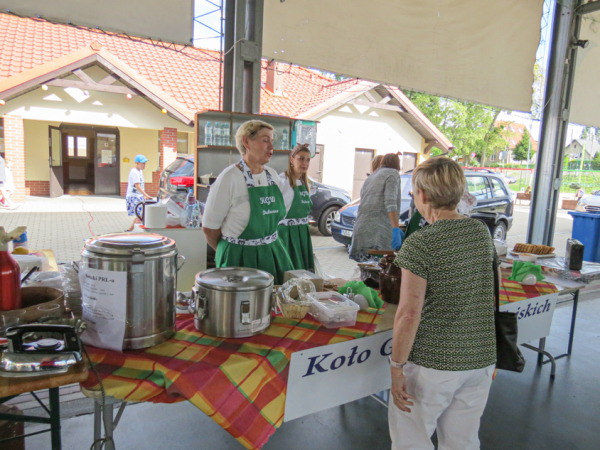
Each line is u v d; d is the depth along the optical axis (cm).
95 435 154
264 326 148
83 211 977
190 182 433
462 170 138
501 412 262
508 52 484
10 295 125
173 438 223
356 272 235
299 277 185
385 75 404
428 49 425
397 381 135
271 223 204
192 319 158
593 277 273
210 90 1055
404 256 133
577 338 385
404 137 1290
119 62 904
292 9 346
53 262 235
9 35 995
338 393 156
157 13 308
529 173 2370
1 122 1059
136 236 137
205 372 120
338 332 155
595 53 569
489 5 450
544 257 325
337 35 370
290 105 1138
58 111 975
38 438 212
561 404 274
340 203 848
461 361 133
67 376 108
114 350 127
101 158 1310
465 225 136
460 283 132
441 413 145
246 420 124
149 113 1034
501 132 2680
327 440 228
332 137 1175
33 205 1032
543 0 495
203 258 313
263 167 207
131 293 125
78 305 148
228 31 342
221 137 418
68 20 279
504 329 151
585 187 2244
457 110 2394
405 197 688
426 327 135
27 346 110
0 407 172
